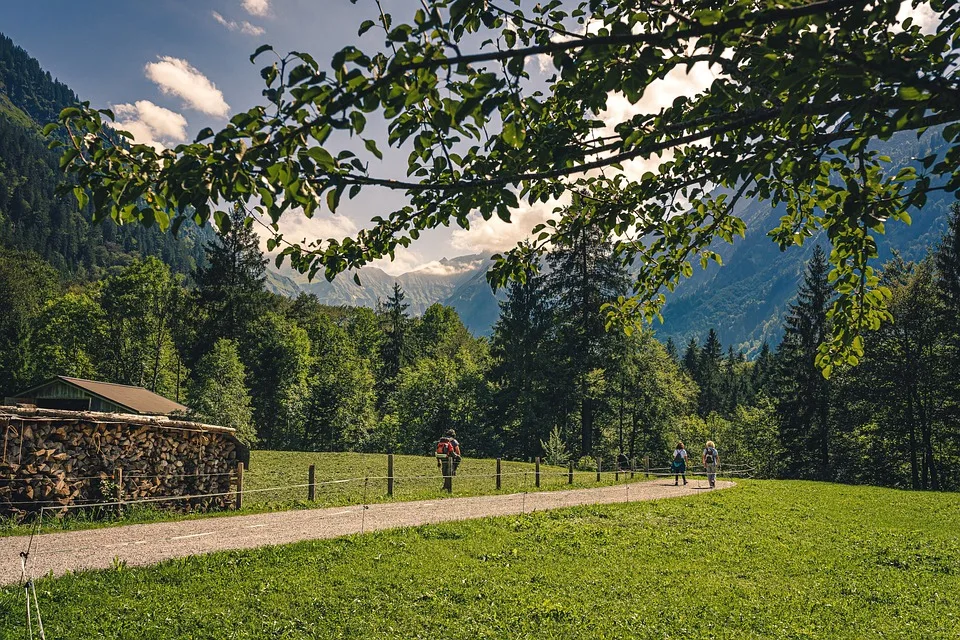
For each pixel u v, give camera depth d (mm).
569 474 29734
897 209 4223
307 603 9539
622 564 12836
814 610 10172
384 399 87062
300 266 5172
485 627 8828
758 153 4109
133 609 8844
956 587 11859
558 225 5969
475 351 102938
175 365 71875
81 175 3328
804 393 57812
